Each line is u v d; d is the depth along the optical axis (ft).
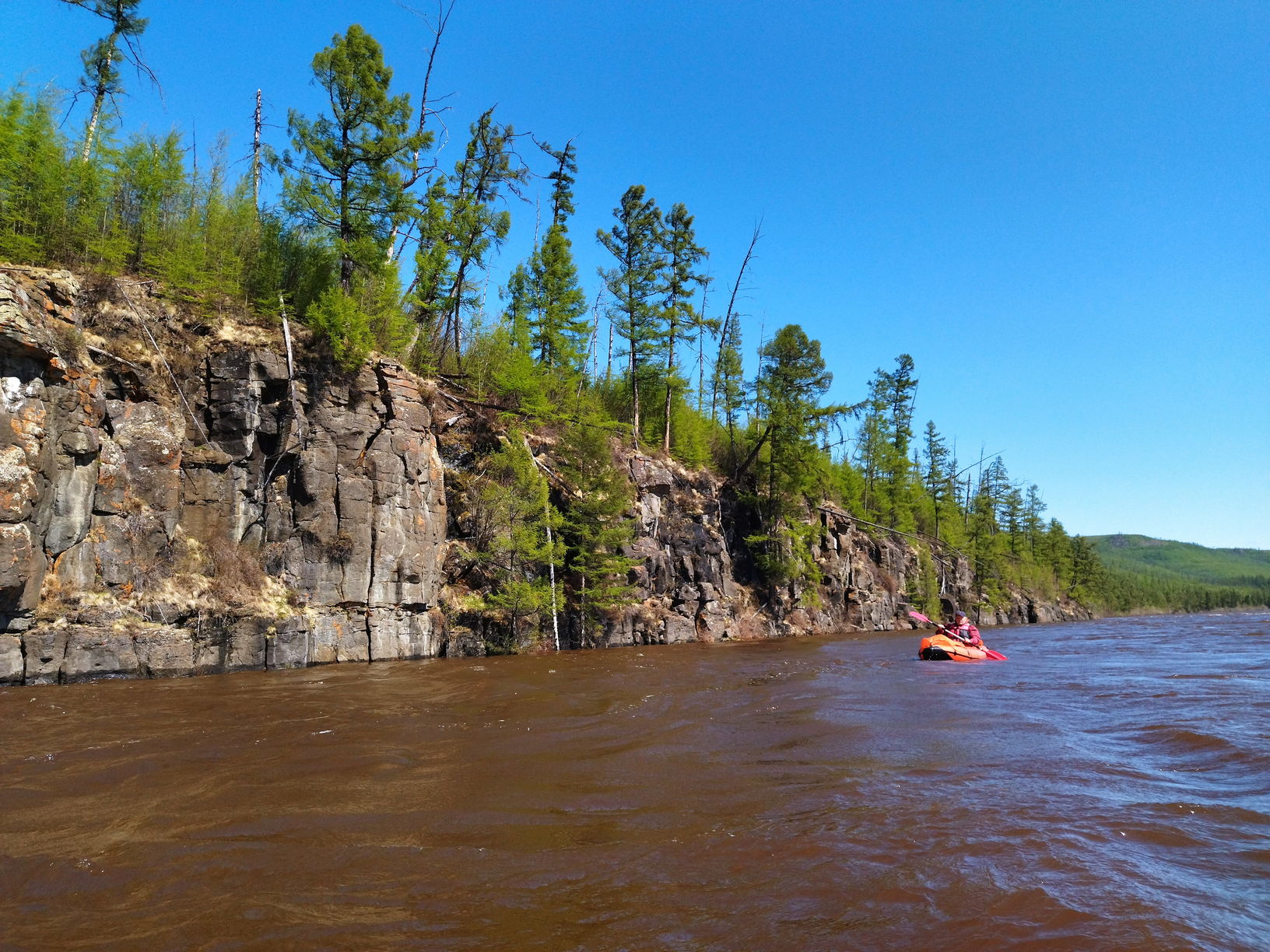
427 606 74.08
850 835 19.47
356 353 69.56
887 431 204.13
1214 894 15.70
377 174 77.30
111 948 13.61
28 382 48.60
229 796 22.89
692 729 33.73
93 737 31.07
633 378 129.39
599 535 90.99
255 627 58.80
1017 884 16.22
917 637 121.08
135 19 72.54
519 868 17.51
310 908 15.35
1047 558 283.59
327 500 67.05
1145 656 71.67
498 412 97.66
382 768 26.30
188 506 59.72
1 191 58.34
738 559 128.16
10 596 45.96
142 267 65.72
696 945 13.76
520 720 35.63
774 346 134.62
